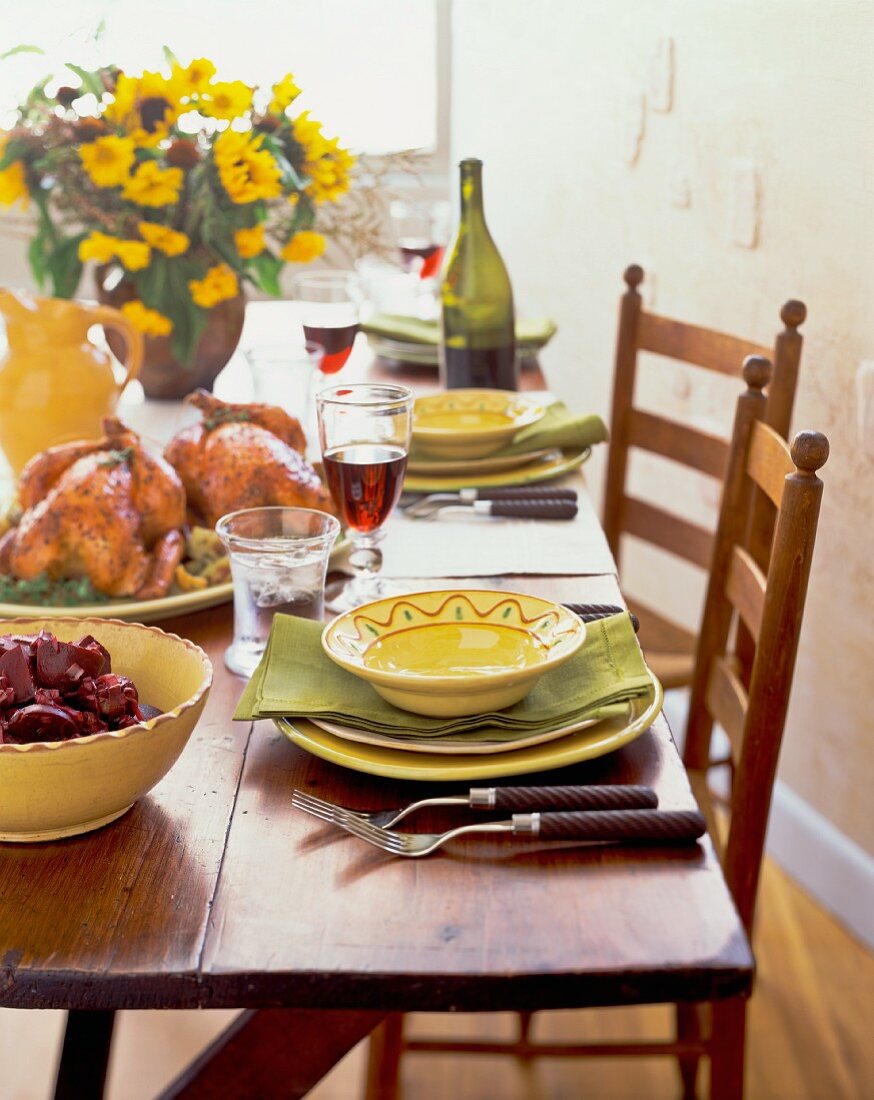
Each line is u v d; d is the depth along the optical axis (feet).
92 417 4.89
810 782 7.02
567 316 9.87
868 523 5.97
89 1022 3.49
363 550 3.81
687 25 7.34
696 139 7.39
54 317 4.75
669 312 8.02
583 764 2.76
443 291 5.90
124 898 2.36
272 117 5.81
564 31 9.16
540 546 4.21
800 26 6.11
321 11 10.66
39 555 3.63
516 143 10.32
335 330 5.38
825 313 6.13
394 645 3.00
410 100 11.39
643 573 8.95
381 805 2.65
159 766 2.54
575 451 5.20
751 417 4.59
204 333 5.84
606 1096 5.66
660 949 2.20
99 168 5.33
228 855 2.49
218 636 3.56
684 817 2.49
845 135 5.81
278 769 2.80
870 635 6.10
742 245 6.95
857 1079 5.76
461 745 2.69
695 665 5.01
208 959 2.19
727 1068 4.47
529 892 2.36
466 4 10.82
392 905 2.33
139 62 10.19
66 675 2.60
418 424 5.16
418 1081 5.76
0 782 2.38
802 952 6.66
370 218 6.48
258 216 5.67
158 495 3.77
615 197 8.68
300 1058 3.24
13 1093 5.68
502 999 2.17
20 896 2.36
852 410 5.96
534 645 2.96
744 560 4.50
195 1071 3.27
